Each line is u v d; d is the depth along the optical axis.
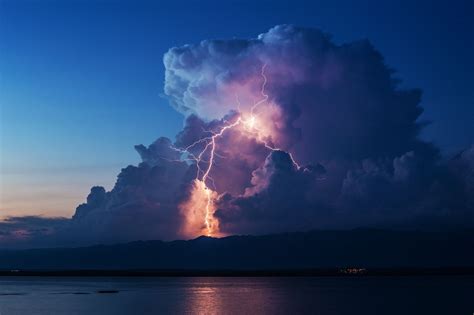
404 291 148.25
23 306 106.88
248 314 91.75
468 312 90.62
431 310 93.81
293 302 113.69
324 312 93.25
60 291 159.00
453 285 185.38
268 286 192.88
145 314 92.19
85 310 98.56
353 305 105.12
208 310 98.75
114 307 104.94
